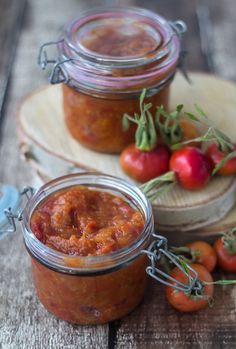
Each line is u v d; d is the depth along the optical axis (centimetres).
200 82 64
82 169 56
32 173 61
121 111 53
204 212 53
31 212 48
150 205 48
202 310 50
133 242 45
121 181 50
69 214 48
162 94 54
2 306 50
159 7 81
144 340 48
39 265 46
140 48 54
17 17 80
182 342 48
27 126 59
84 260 45
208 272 50
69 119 56
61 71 54
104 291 46
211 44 76
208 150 53
